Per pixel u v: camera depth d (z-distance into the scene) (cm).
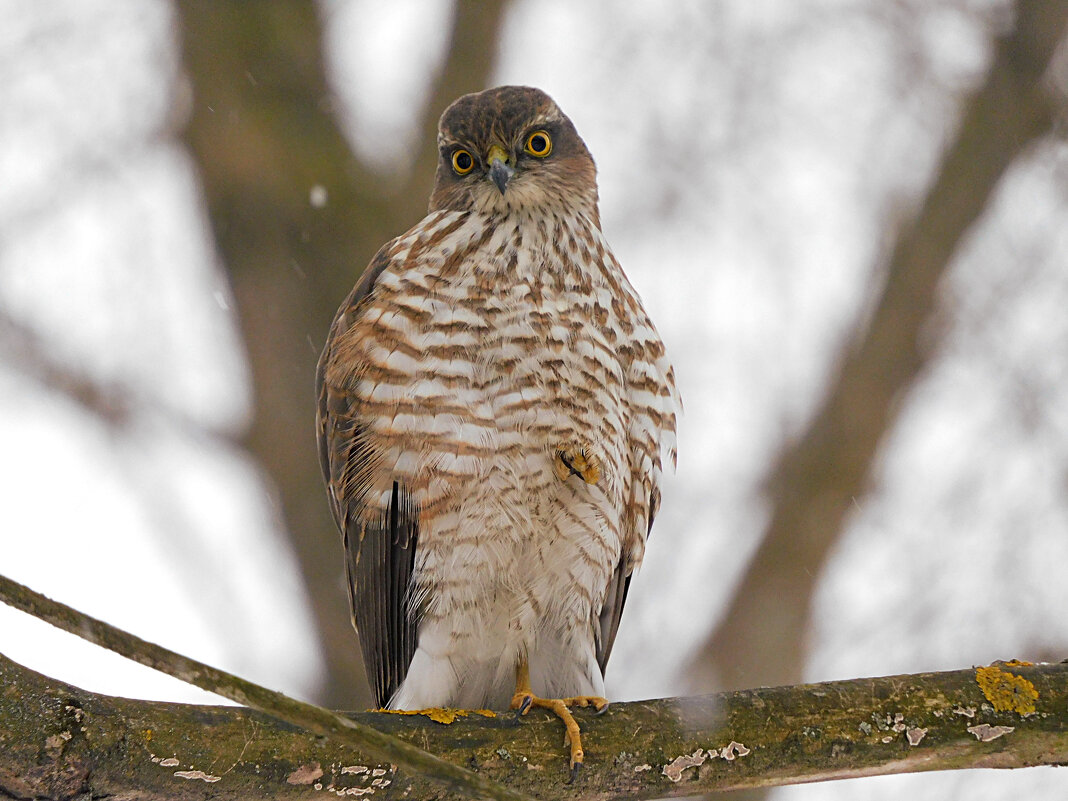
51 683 660
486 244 928
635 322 959
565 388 906
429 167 1393
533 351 902
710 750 749
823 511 1500
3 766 640
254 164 1353
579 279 934
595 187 1057
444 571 909
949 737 752
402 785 704
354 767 697
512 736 746
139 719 668
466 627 918
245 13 1397
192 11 1396
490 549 903
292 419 1327
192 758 671
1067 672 770
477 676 937
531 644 932
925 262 1557
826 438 1528
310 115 1389
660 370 973
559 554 919
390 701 951
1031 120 1570
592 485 913
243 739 681
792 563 1481
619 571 988
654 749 748
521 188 973
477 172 1002
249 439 1338
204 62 1384
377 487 907
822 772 755
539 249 932
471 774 618
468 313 904
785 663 1455
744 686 1444
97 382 1395
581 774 741
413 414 897
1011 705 756
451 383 896
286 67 1392
